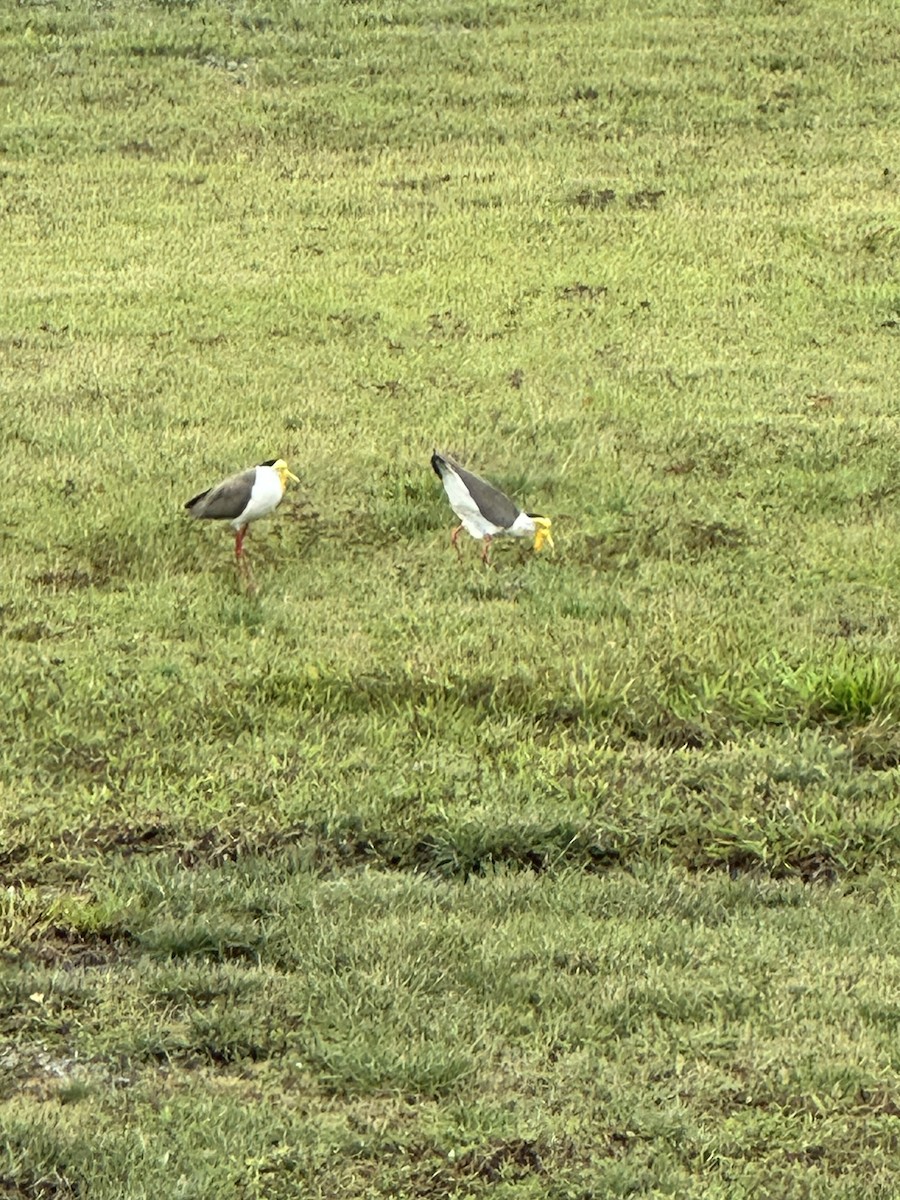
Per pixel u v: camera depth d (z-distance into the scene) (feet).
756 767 39.70
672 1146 26.08
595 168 106.63
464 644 46.73
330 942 31.63
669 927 33.04
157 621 48.83
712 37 127.75
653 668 45.21
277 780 38.14
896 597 52.39
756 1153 26.17
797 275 89.56
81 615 48.96
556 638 47.57
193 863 35.40
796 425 68.90
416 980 30.32
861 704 43.52
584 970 31.32
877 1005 30.01
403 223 97.35
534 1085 27.61
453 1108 26.66
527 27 130.72
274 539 56.34
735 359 78.74
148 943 31.86
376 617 49.60
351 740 41.04
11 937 31.91
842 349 80.94
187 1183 24.39
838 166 106.22
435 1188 25.09
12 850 35.22
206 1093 27.20
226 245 94.48
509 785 38.60
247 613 49.32
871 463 65.26
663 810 38.19
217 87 120.37
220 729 41.55
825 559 55.67
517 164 107.45
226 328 81.25
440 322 82.69
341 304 84.53
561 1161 25.59
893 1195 24.97
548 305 85.61
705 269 90.68
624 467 64.18
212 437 65.98
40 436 64.85
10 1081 27.50
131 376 73.61
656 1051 28.58
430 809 37.14
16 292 85.71
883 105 115.96
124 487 59.62
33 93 118.73
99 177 105.81
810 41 126.21
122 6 132.77
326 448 65.05
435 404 71.46
